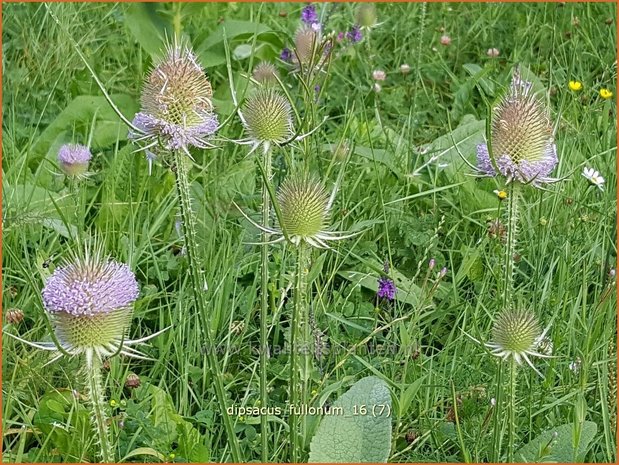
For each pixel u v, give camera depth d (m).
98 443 0.58
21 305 0.79
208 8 1.34
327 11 1.22
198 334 0.75
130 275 0.58
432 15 1.39
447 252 0.91
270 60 1.19
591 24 1.29
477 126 1.01
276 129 0.63
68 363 0.72
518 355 0.59
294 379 0.61
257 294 0.83
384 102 1.16
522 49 1.25
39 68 1.13
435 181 0.95
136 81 1.13
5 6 1.23
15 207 0.87
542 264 0.84
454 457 0.67
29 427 0.68
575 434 0.60
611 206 0.92
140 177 0.96
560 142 1.00
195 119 0.61
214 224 0.84
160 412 0.68
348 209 0.92
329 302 0.82
